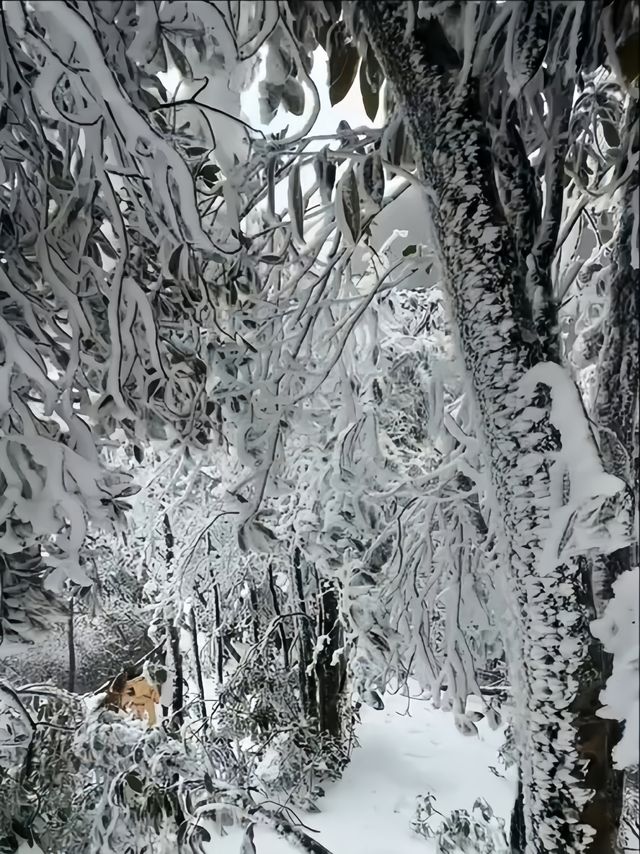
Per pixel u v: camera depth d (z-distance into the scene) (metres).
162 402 2.45
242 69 2.11
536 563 1.75
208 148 2.23
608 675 1.81
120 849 3.53
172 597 5.69
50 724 4.00
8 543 2.31
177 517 5.45
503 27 1.71
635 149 2.04
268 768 6.16
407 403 4.37
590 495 1.66
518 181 1.85
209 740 5.32
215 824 4.01
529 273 1.88
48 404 2.30
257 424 2.78
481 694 4.21
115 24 1.87
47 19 1.67
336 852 4.95
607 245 3.08
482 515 3.65
